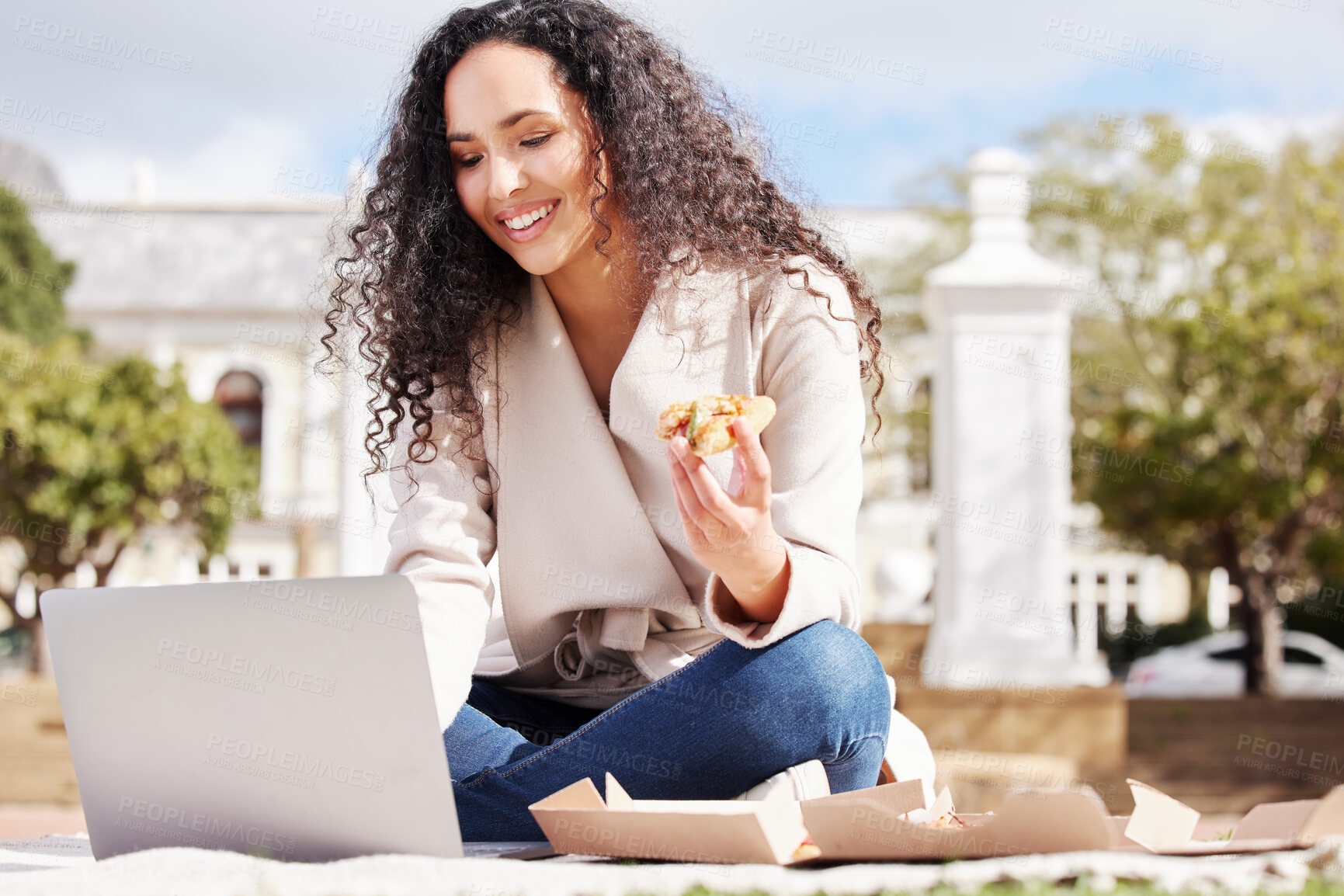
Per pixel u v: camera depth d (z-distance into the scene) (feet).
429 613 5.50
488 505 6.23
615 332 6.27
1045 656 22.85
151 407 45.70
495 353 6.21
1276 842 4.56
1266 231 42.78
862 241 55.31
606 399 6.37
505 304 6.26
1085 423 48.34
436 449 6.07
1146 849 4.48
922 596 41.70
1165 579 71.05
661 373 5.84
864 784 5.41
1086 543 52.29
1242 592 46.88
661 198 5.87
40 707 30.50
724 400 4.80
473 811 5.45
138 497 45.34
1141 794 4.74
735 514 4.64
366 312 6.47
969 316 23.91
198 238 67.26
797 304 5.84
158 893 3.79
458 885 3.90
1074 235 46.32
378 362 6.44
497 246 6.26
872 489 62.69
